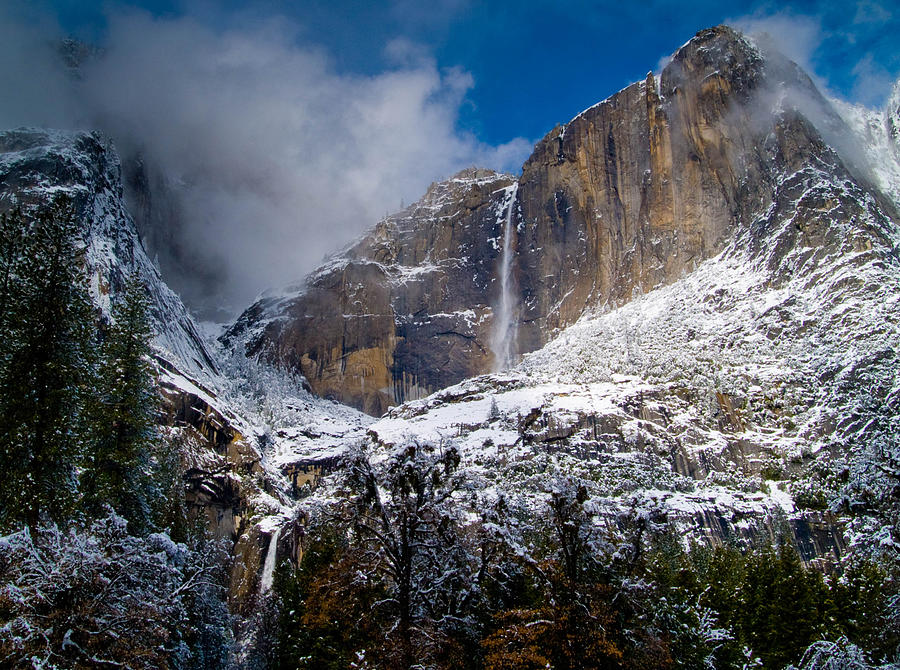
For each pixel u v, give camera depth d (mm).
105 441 45750
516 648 35250
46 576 25953
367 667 36188
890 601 45656
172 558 32344
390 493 39094
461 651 36188
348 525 38812
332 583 37969
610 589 36281
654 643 36156
